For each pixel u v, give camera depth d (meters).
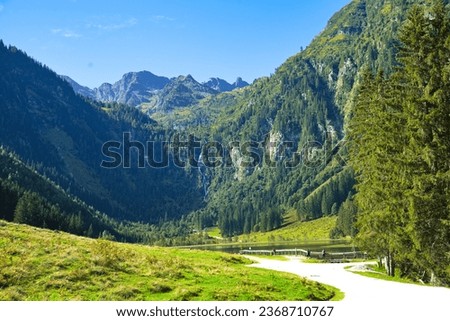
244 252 102.06
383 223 40.09
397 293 27.44
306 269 45.47
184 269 28.44
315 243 169.38
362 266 48.72
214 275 27.59
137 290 21.92
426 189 34.06
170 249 52.59
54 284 21.73
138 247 48.56
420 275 40.72
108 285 22.42
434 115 33.94
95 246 31.17
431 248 34.31
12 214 145.00
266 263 51.84
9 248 26.86
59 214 153.12
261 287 24.69
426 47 36.31
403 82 39.00
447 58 35.09
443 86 34.28
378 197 41.56
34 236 33.06
